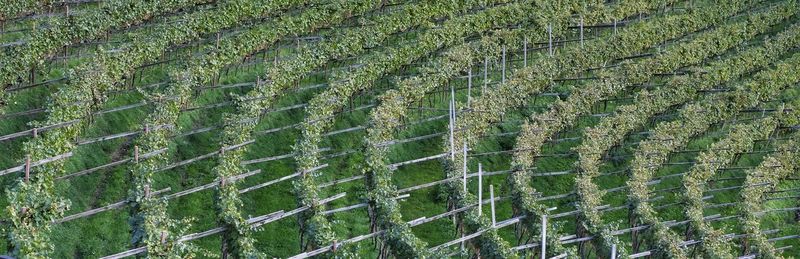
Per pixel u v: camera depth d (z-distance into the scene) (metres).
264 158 35.94
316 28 44.16
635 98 43.56
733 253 37.75
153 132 32.72
